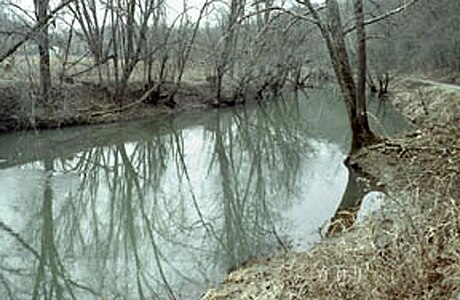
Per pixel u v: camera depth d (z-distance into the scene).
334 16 17.03
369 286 5.86
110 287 9.88
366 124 17.77
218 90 34.91
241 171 19.09
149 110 30.70
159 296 9.23
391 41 39.31
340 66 17.34
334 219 12.31
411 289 5.77
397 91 39.81
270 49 34.81
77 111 26.88
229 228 12.78
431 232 6.38
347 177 16.17
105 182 17.78
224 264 10.37
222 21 32.09
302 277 7.06
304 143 23.94
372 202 12.08
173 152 22.78
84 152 21.69
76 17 26.84
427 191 8.70
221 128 28.77
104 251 11.84
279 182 16.91
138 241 12.43
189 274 10.02
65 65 27.88
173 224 13.41
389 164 15.12
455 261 5.96
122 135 25.41
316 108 36.81
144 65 31.81
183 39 31.27
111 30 29.16
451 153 12.01
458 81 38.69
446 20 41.12
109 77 29.62
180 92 34.53
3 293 9.90
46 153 21.02
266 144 24.41
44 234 12.93
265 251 10.83
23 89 24.06
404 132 21.48
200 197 15.88
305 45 41.38
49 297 9.70
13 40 21.48
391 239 6.72
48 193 15.98
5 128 23.16
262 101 40.09
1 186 16.39
